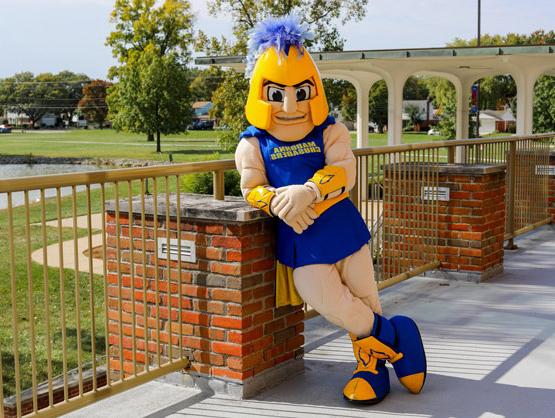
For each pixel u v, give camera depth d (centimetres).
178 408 419
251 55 421
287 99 406
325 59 1717
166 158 5472
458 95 2072
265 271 436
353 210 425
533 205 997
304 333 566
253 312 430
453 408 417
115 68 6762
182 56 6556
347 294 417
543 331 569
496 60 1728
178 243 430
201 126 12162
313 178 401
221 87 2458
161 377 457
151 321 457
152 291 455
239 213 409
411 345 434
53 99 13562
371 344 424
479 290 702
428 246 739
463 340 548
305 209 399
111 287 475
